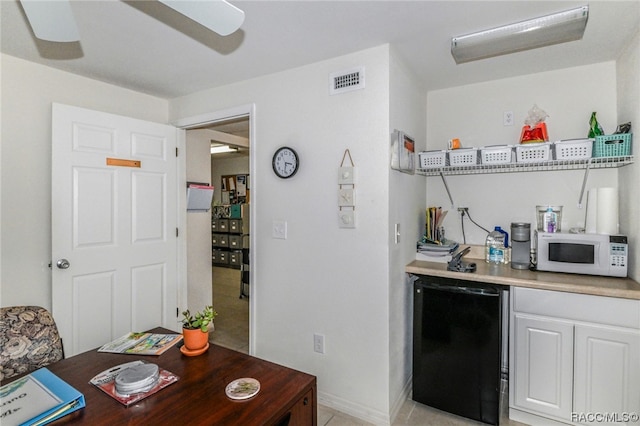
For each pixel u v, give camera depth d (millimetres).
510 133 2492
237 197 7340
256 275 2471
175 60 2162
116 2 1541
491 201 2600
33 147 2201
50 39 1313
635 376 1663
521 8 1580
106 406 1064
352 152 2049
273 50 2016
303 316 2264
